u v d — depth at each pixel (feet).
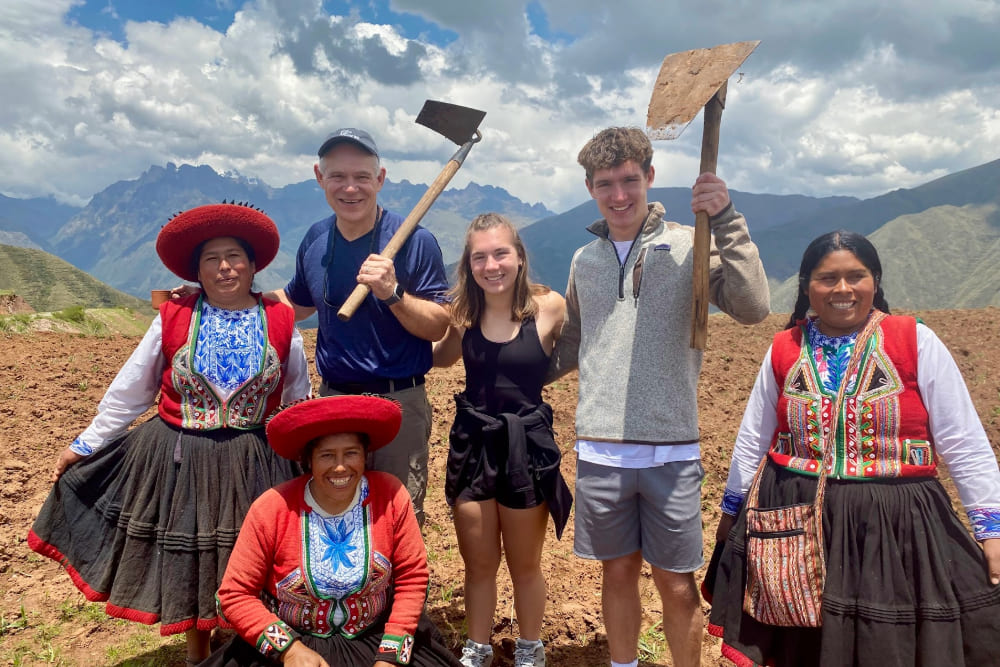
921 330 8.71
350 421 9.10
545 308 11.09
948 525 8.39
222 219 10.10
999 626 8.04
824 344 9.15
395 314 10.35
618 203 10.03
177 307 10.47
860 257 8.73
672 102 9.04
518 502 10.43
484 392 10.93
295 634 9.21
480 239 10.49
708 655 11.94
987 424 23.27
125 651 12.08
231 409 10.28
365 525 9.57
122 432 10.72
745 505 9.48
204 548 9.94
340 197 10.47
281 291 12.04
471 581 11.12
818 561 8.49
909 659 8.06
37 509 16.47
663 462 9.93
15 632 12.51
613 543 10.32
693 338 9.52
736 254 9.31
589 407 10.36
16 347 30.50
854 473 8.63
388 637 9.34
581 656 12.18
